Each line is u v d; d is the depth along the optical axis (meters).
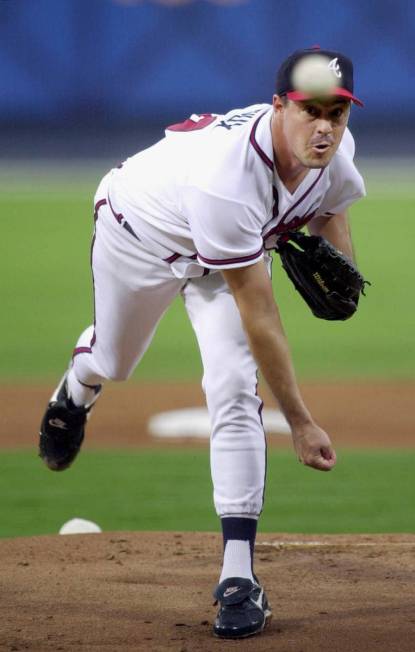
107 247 14.05
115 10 90.12
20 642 12.01
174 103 91.44
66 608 13.38
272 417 28.97
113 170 14.23
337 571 15.13
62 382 16.59
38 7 90.31
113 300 14.41
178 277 13.25
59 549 16.55
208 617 12.99
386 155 96.69
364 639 12.01
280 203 12.12
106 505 21.88
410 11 90.06
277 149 11.73
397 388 32.12
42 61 91.75
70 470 24.61
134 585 14.47
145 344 15.09
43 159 94.31
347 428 27.94
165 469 24.59
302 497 22.45
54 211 74.31
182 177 12.62
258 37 88.81
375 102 93.50
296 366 35.56
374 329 42.59
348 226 14.03
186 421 28.58
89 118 92.81
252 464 12.47
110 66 91.31
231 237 11.72
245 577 12.38
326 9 88.31
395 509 21.41
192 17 89.62
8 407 30.06
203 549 16.50
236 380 12.43
